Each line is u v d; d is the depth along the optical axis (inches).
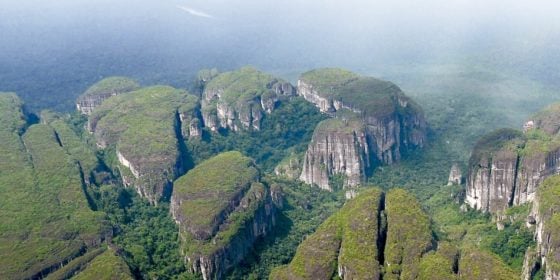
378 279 7628.0
